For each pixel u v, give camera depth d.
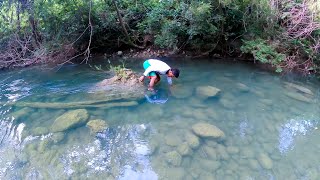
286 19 7.08
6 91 6.03
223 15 7.62
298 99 5.73
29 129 4.63
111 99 5.54
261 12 7.25
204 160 3.91
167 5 8.02
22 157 4.01
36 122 4.82
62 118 4.74
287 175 3.68
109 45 8.73
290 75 6.93
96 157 4.03
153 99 5.61
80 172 3.73
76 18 7.93
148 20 8.12
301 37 6.91
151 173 3.70
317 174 3.69
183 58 8.23
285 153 4.13
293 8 6.73
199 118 4.95
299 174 3.70
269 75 6.93
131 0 8.60
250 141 4.37
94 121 4.73
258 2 7.15
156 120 4.90
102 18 8.15
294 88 6.25
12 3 7.52
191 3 7.36
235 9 7.39
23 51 7.78
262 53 7.09
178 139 4.34
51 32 7.92
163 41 7.89
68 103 5.36
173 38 7.81
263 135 4.54
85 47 8.48
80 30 8.09
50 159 3.96
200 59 8.13
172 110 5.21
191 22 7.50
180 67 7.46
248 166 3.83
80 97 5.64
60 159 3.97
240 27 7.91
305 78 6.80
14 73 7.16
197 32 7.57
